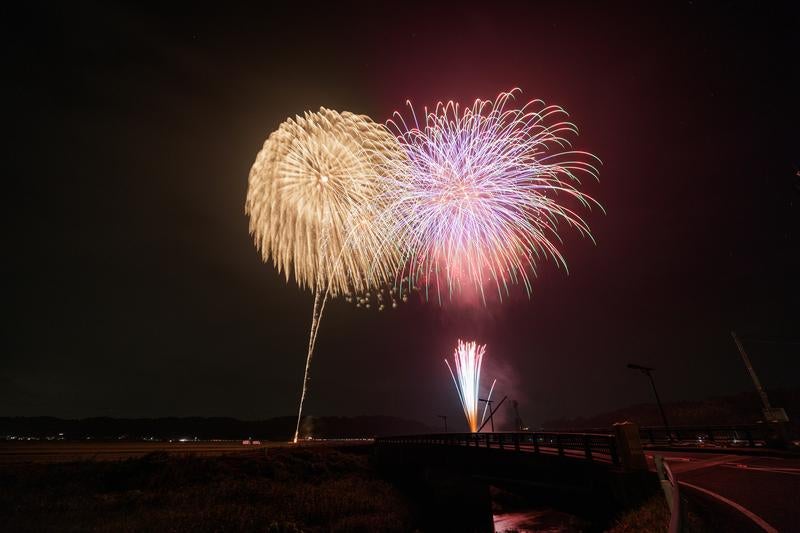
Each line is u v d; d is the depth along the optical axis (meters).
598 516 14.41
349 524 24.45
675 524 5.60
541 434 18.95
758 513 8.26
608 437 14.19
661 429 29.73
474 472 24.67
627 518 10.02
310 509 26.50
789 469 13.70
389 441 42.66
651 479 12.32
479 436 25.52
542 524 29.23
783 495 9.73
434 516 28.62
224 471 34.31
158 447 55.22
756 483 11.45
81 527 19.61
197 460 35.56
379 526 24.78
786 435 19.69
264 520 23.22
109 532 19.12
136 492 27.02
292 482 34.56
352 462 43.56
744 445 22.89
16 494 24.31
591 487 14.80
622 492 12.52
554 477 17.44
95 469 30.34
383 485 36.25
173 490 28.69
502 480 21.69
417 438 36.22
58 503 23.52
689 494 10.45
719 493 10.33
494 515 33.22
